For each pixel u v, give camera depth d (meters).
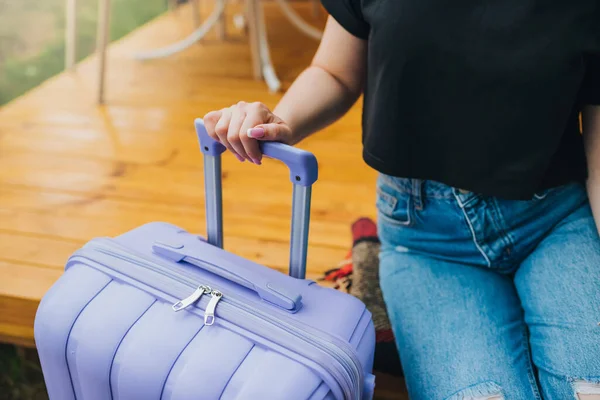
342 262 1.34
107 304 0.74
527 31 0.76
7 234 1.43
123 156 1.78
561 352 0.78
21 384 1.35
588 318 0.79
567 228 0.89
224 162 1.76
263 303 0.73
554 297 0.83
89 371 0.73
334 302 0.75
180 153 1.80
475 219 0.89
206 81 2.27
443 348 0.84
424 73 0.82
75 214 1.51
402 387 1.12
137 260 0.78
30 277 1.30
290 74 2.32
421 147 0.87
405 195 0.94
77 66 2.43
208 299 0.73
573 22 0.75
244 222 1.49
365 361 0.72
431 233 0.95
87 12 3.24
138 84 2.25
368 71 0.89
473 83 0.80
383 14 0.82
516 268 0.94
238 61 2.45
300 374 0.65
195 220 1.50
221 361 0.67
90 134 1.90
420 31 0.79
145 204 1.56
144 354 0.70
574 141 0.88
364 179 1.68
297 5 3.11
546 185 0.87
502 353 0.82
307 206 0.74
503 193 0.84
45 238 1.42
